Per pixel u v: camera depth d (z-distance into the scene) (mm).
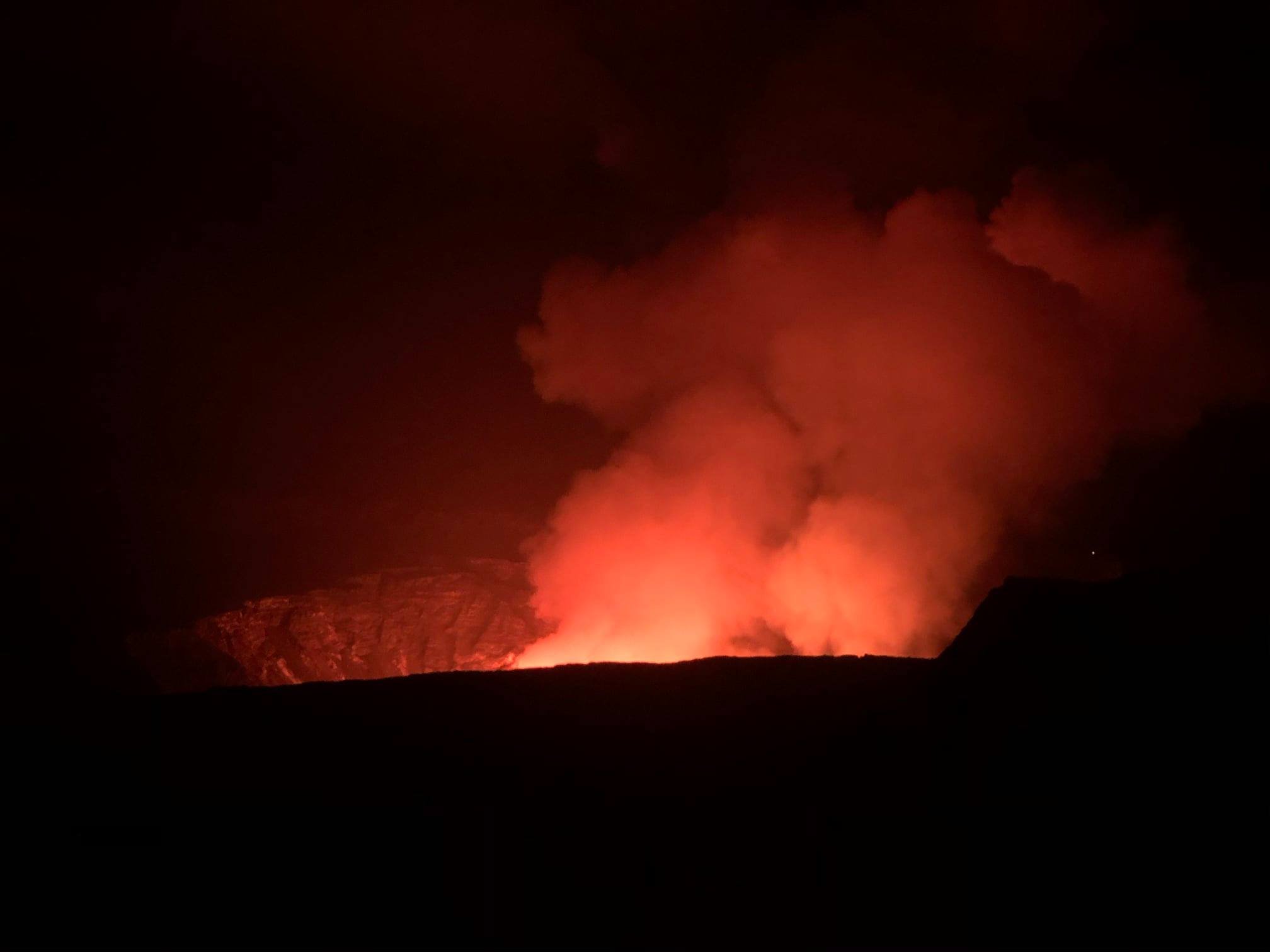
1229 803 8742
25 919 9219
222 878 9828
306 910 9461
